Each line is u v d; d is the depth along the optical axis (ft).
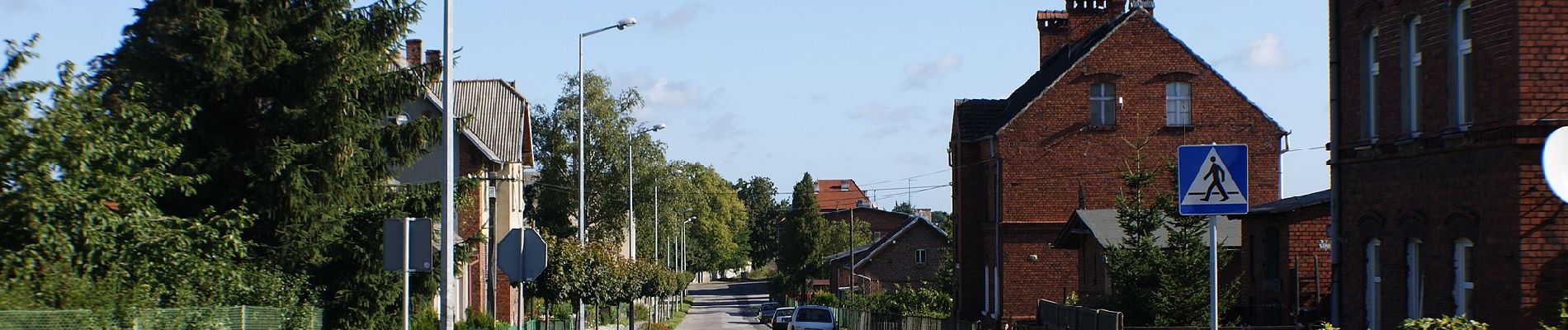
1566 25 45.09
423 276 75.66
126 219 49.96
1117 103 128.57
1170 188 126.41
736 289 513.45
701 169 393.91
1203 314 84.79
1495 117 46.21
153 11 66.33
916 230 279.28
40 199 46.52
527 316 169.99
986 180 138.62
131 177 52.16
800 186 377.09
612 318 219.61
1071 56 140.26
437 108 137.59
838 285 307.58
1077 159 128.67
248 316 58.34
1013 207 128.57
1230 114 128.36
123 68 64.28
